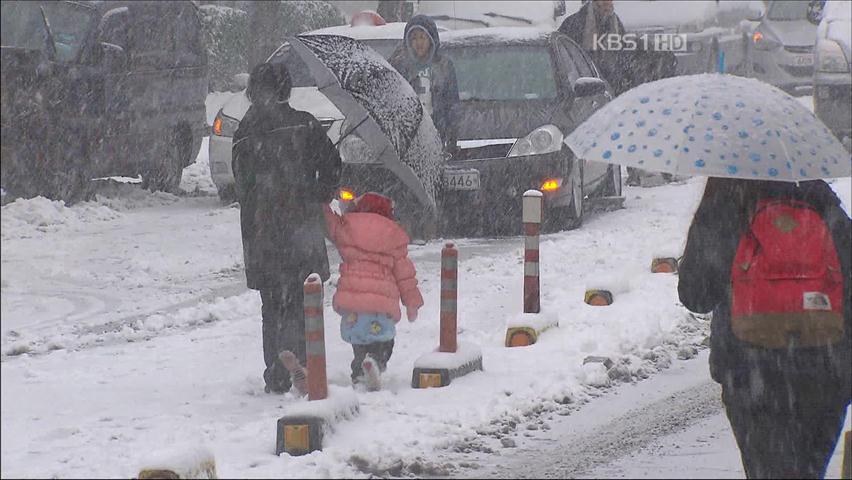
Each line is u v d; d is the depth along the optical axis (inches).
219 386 1256.8
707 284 770.2
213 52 4165.8
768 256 736.3
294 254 1184.8
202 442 1048.8
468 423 1091.9
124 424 1115.3
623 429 1103.0
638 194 2637.8
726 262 762.8
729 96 778.8
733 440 1067.9
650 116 781.3
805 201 764.0
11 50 2204.7
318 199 1188.5
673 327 1460.4
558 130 2075.5
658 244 1969.7
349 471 968.9
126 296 1718.8
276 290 1198.3
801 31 3929.6
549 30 2297.0
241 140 1190.3
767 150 747.4
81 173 2341.3
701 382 1264.8
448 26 3006.9
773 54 3919.8
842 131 2785.4
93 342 1469.0
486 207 2065.7
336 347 1407.5
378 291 1175.0
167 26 2600.9
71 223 2230.6
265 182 1179.9
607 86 2386.8
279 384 1219.9
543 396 1181.1
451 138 2059.5
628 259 1862.7
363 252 1179.9
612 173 2418.8
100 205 2375.7
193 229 2213.3
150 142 2522.1
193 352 1411.2
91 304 1673.2
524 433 1088.8
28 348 1430.9
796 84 3907.5
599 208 2433.6
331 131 2095.2
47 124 2251.5
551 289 1679.4
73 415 1147.9
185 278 1839.3
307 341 1061.8
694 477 965.2
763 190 767.7
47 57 2236.7
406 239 1192.2
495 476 968.9
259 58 4306.1
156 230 2199.8
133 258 1951.3
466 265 1862.7
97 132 2343.8
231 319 1589.6
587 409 1167.0
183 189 2723.9
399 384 1221.1
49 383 1272.1
